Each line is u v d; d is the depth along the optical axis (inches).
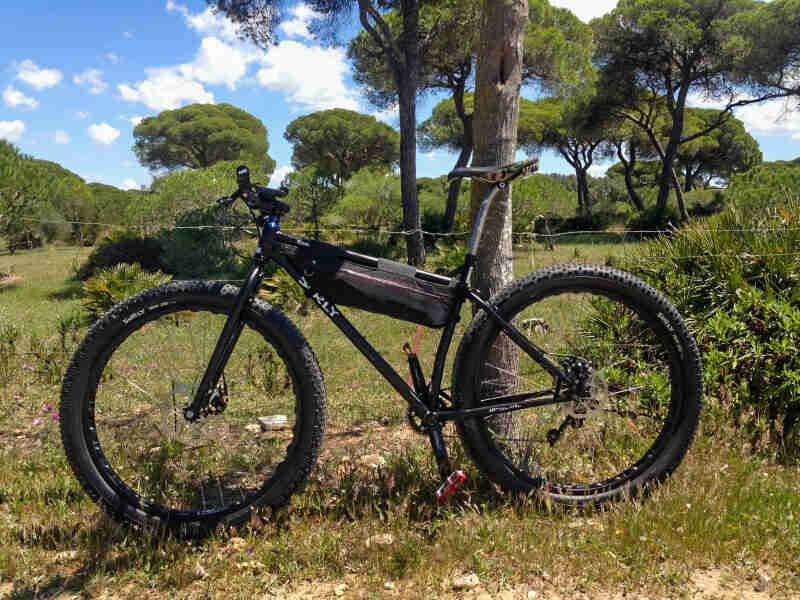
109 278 349.1
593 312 136.1
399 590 74.3
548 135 1449.3
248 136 2277.3
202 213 529.0
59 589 76.0
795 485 97.7
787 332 122.1
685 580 74.4
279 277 346.3
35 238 750.5
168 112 2345.0
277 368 166.9
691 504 89.0
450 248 524.4
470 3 697.6
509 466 96.0
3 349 210.5
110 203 1050.7
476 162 110.6
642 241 174.1
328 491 100.5
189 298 88.4
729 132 1579.7
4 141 605.3
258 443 122.9
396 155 2018.9
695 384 94.3
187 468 107.5
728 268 142.5
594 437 113.9
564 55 914.1
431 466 107.3
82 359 86.6
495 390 111.7
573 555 79.8
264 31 641.6
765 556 78.4
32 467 113.6
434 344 243.9
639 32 969.5
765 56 848.3
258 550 82.4
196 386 91.4
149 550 82.4
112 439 119.3
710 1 940.0
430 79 903.7
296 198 799.7
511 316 93.9
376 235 624.1
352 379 204.4
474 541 82.5
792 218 148.1
